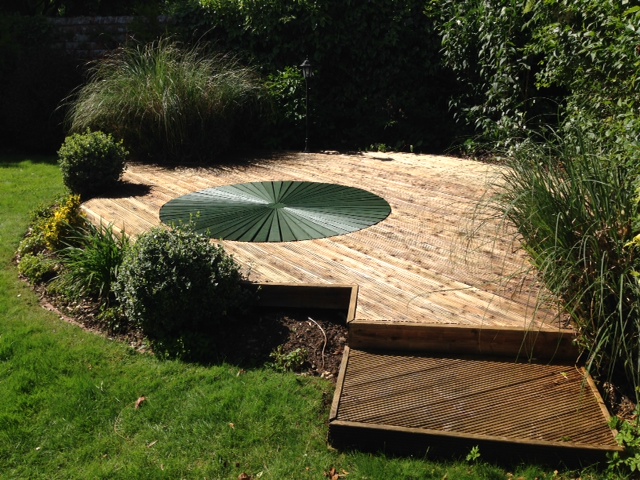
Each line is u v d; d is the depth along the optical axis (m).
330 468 2.66
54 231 4.80
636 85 4.16
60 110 8.54
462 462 2.69
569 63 5.41
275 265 4.19
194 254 3.62
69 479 2.62
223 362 3.42
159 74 7.37
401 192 5.90
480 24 7.13
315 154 7.89
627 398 2.93
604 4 4.45
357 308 3.51
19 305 4.17
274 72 8.44
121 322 3.86
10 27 9.30
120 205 5.66
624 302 2.92
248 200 5.70
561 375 3.10
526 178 3.44
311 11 8.17
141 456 2.72
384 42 8.22
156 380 3.27
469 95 7.88
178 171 7.01
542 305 3.44
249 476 2.60
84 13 13.71
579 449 2.63
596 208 3.07
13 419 2.98
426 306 3.52
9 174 7.35
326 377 3.27
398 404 2.93
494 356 3.26
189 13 8.75
